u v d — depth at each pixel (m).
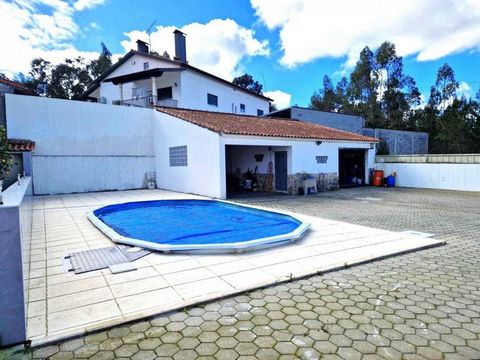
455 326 2.58
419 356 2.18
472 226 6.83
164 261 4.25
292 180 13.88
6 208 2.26
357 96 41.44
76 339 2.42
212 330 2.55
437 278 3.68
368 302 3.04
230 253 4.60
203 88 22.33
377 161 18.30
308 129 16.91
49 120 13.80
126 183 15.84
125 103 20.23
